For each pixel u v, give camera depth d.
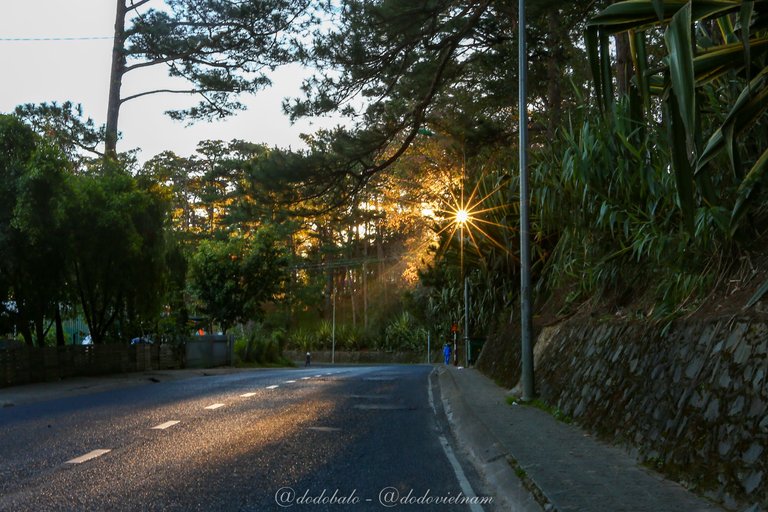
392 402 17.12
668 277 10.92
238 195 26.70
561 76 27.95
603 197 12.86
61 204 21.95
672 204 10.93
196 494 7.32
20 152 22.08
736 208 8.45
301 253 91.94
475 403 14.95
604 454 8.84
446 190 39.69
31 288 23.19
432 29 23.03
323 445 10.52
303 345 87.88
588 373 12.01
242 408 15.15
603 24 7.95
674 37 7.04
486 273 26.59
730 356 7.48
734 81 9.80
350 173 25.27
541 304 22.12
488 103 30.34
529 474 7.64
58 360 24.14
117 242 24.31
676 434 7.82
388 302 85.75
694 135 6.85
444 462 9.51
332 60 23.30
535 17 23.08
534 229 21.22
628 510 6.14
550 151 16.77
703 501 6.47
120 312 29.30
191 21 30.25
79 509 6.66
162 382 24.58
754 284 8.57
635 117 8.98
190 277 50.12
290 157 24.56
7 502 6.90
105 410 14.66
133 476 8.11
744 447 6.49
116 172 25.97
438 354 70.56
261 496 7.31
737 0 7.24
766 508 5.75
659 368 9.12
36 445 10.14
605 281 14.20
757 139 9.84
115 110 32.47
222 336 43.41
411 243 61.28
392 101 24.89
